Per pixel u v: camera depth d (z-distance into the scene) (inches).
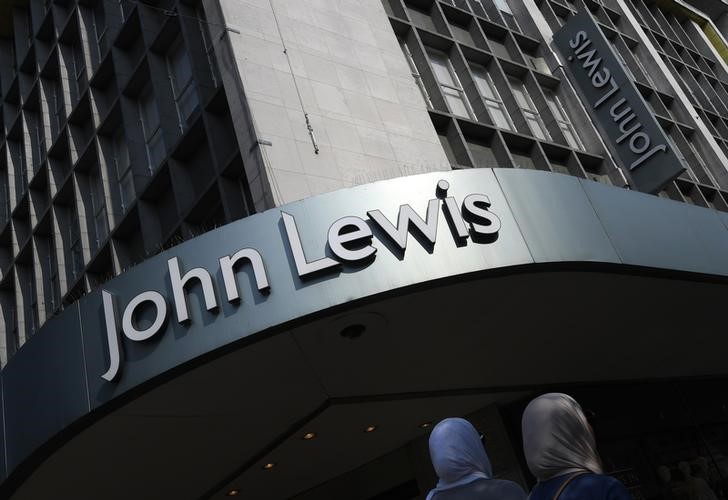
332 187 456.4
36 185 925.2
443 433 126.9
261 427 440.8
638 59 1088.8
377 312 358.3
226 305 348.5
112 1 852.6
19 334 852.0
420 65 698.8
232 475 510.6
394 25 712.4
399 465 572.7
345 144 488.1
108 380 352.2
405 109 556.4
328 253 354.9
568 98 824.9
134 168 692.1
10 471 392.2
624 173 743.7
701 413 647.8
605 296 440.1
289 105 483.5
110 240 698.2
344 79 534.0
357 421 480.7
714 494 585.3
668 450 585.9
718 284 494.6
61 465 400.2
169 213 638.5
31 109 1028.5
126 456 417.4
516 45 848.9
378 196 372.8
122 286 372.8
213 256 360.2
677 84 1057.5
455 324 398.6
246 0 526.9
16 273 893.8
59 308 765.9
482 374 476.1
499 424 522.0
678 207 491.5
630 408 587.5
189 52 611.2
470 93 729.6
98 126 791.7
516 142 722.8
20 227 954.7
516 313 414.3
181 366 342.0
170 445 421.4
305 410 438.0
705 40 1386.6
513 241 379.2
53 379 379.9
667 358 597.3
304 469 549.3
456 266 359.3
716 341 611.5
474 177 396.2
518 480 500.4
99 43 898.7
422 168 514.0
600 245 409.4
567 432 90.7
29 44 1132.5
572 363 521.0
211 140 548.4
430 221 368.5
